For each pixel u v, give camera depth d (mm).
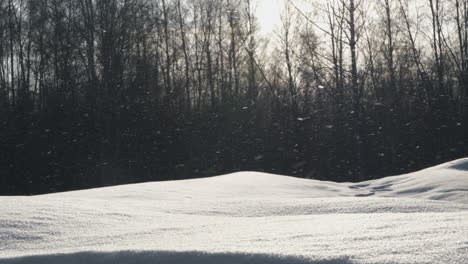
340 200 5988
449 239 2494
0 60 33312
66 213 4316
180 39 36938
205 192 8625
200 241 2963
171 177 28688
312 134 28906
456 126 26219
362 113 25828
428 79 28094
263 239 2857
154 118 28891
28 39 34375
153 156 28484
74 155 28094
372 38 29219
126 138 28438
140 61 30016
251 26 34219
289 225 3408
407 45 29516
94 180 27844
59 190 28047
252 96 32469
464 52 30156
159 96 30391
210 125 30078
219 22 35531
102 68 29844
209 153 29469
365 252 2354
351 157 27062
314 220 3629
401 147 27078
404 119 27531
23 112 29500
